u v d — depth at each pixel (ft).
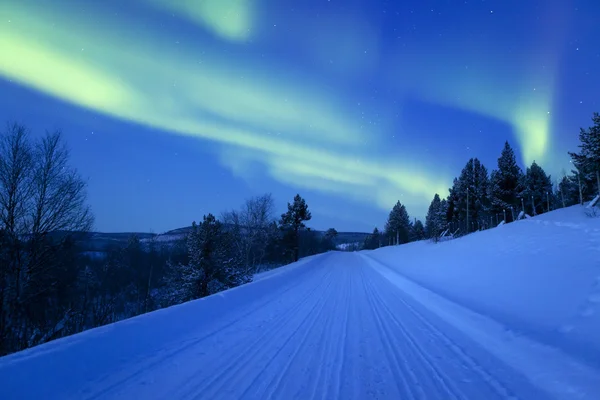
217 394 10.85
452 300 27.43
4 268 39.63
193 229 63.82
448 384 11.99
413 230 291.17
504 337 16.66
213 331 18.84
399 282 48.29
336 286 45.14
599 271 21.84
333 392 11.23
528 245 42.34
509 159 134.82
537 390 11.35
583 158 93.91
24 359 10.62
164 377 12.09
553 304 19.63
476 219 162.20
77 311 36.60
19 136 42.52
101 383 11.26
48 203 44.39
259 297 32.12
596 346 13.19
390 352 15.67
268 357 14.73
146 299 72.90
